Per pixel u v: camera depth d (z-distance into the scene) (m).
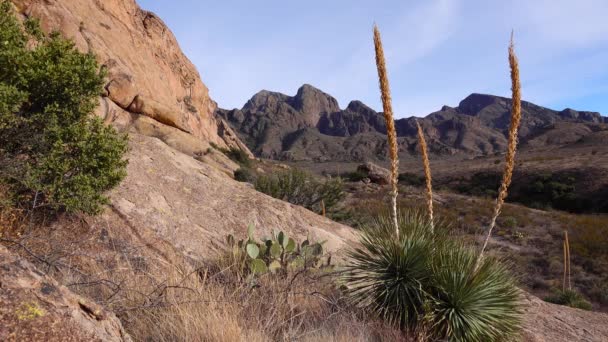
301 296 4.82
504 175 4.63
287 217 8.18
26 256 4.23
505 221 25.25
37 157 5.12
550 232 23.95
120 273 4.49
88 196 5.07
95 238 5.05
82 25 24.83
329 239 7.91
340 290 5.05
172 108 26.16
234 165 26.59
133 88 24.38
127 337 2.76
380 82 4.72
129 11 40.00
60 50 5.69
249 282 4.62
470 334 4.48
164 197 6.88
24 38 5.79
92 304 2.67
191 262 5.54
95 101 5.72
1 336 2.06
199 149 25.62
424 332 4.45
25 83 5.16
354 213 13.40
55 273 4.07
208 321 3.48
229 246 5.79
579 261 19.67
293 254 5.80
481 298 4.59
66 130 5.12
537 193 44.19
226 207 7.64
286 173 13.19
